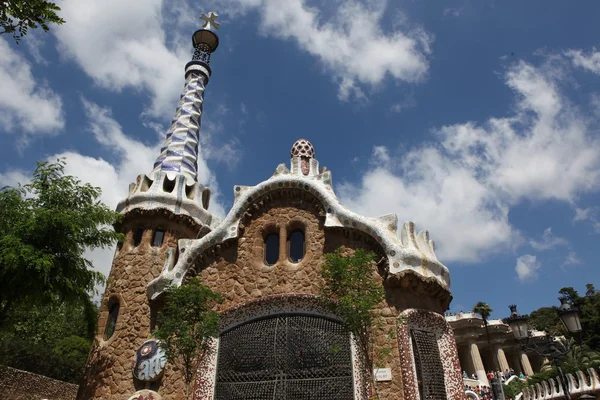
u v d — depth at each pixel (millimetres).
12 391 22016
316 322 12633
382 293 11086
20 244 12234
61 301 13617
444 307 13758
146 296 15602
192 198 19016
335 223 13547
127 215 17562
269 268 13859
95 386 14414
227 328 13383
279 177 14844
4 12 7090
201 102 24078
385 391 11195
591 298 43156
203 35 26844
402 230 13344
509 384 31734
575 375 20438
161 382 13422
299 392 11836
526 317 10141
